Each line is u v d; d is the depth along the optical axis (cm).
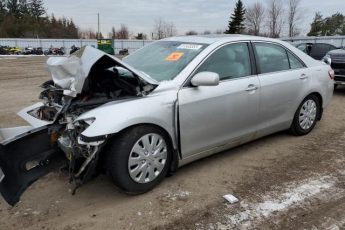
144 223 319
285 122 516
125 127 333
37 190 382
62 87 361
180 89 380
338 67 956
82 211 340
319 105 569
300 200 357
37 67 2116
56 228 314
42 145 370
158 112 358
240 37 464
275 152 488
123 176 344
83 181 338
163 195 366
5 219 329
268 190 378
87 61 340
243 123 445
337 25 7038
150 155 361
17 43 5853
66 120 355
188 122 385
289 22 5850
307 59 546
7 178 329
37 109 435
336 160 461
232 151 490
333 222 319
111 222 321
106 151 342
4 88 1150
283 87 488
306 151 493
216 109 406
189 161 407
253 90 445
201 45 432
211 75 371
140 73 368
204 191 375
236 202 353
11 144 351
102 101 360
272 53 492
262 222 319
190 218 326
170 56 432
